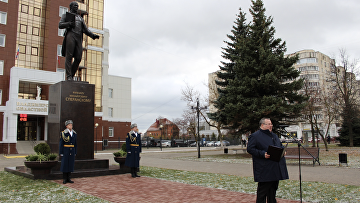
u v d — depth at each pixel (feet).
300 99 70.79
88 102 37.04
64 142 29.55
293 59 70.23
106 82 160.35
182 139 204.95
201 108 110.01
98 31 140.05
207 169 45.09
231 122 77.41
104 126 156.25
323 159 60.75
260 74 68.49
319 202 21.15
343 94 116.47
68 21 38.29
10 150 99.25
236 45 76.28
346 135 123.13
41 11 123.24
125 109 176.86
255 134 17.19
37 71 108.58
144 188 26.76
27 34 118.93
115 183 29.55
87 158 36.32
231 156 77.56
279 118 70.18
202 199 21.99
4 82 109.29
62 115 35.09
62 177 32.45
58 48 124.26
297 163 52.29
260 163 16.46
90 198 22.25
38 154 32.12
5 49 111.24
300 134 221.87
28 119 123.13
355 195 23.02
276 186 17.15
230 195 23.52
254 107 65.46
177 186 27.91
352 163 51.03
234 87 69.15
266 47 70.69
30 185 27.94
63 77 114.93
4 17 112.78
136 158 34.32
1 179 31.91
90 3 139.03
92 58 137.69
